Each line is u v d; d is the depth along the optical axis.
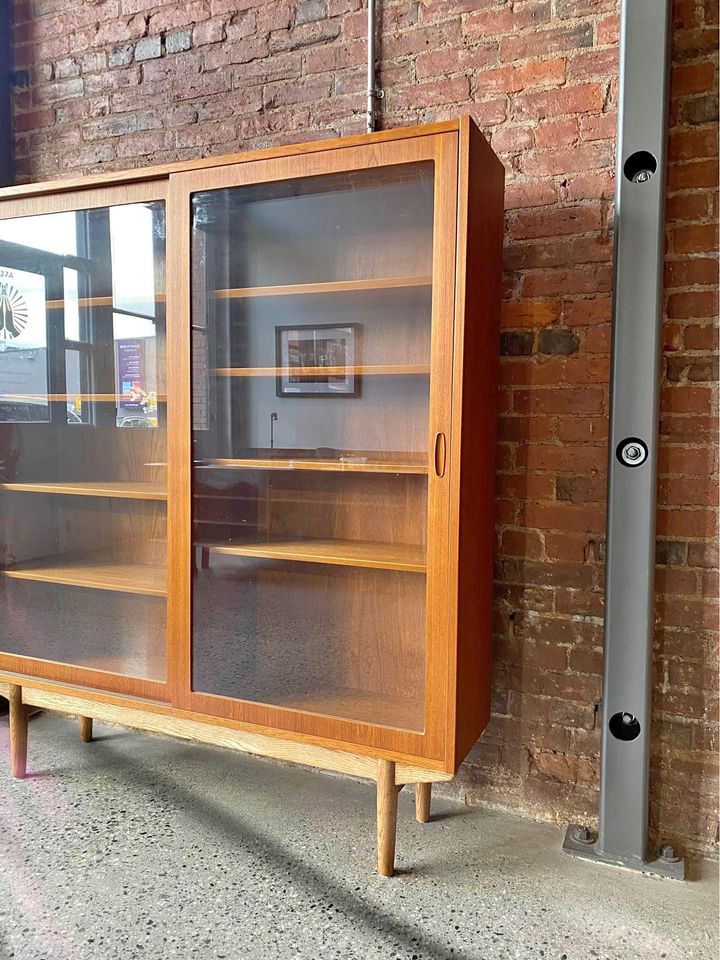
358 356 1.83
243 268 1.90
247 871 1.71
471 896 1.63
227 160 1.73
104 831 1.87
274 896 1.62
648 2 1.59
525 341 1.87
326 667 1.92
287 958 1.44
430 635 1.61
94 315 2.11
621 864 1.74
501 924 1.54
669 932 1.52
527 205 1.85
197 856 1.77
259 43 2.17
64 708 2.06
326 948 1.46
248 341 1.93
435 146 1.53
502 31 1.86
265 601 1.95
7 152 2.55
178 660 1.88
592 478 1.83
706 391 1.69
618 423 1.69
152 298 1.96
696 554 1.72
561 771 1.91
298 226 1.85
